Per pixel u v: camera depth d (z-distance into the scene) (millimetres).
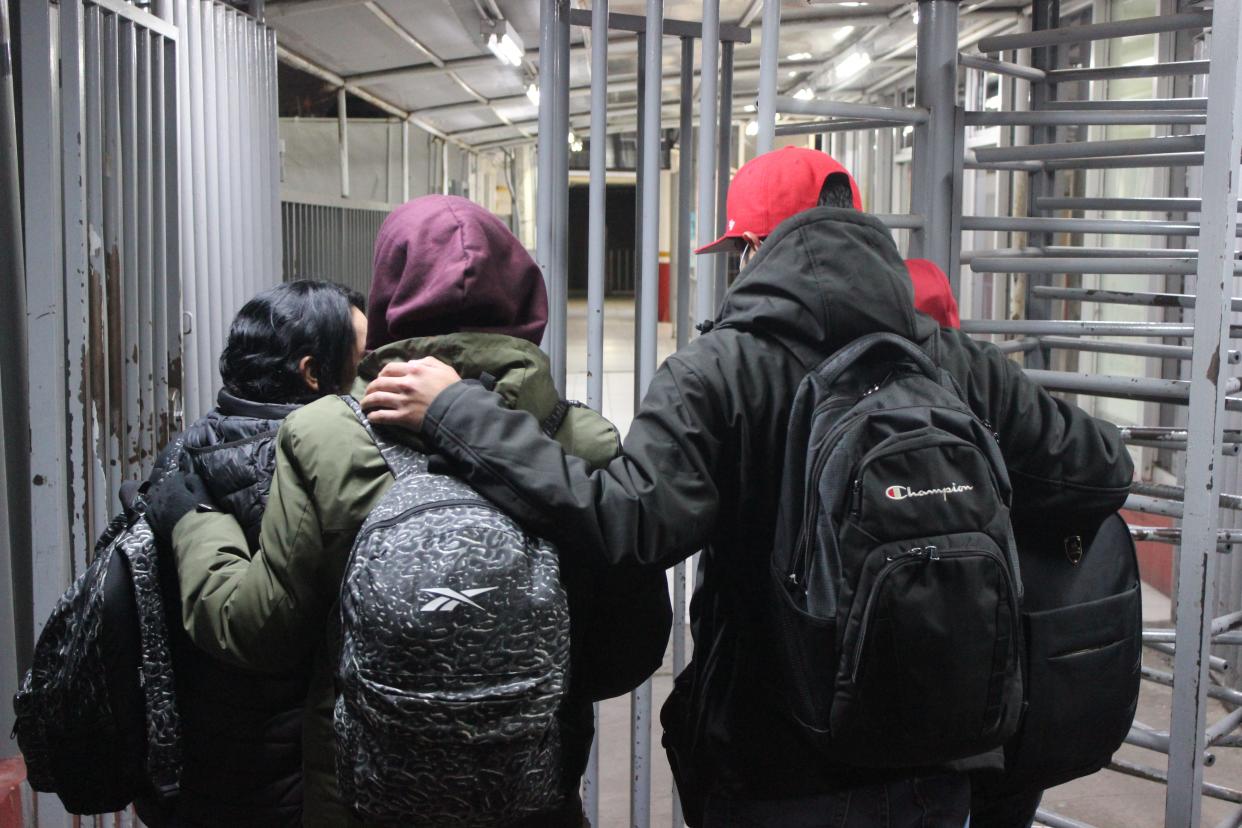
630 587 1484
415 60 8508
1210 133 2090
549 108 2541
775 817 1534
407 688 1190
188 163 3406
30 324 2230
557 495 1305
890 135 10234
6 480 2527
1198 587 2172
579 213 32688
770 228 1702
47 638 1629
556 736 1349
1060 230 3004
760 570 1544
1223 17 2047
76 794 1678
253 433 1622
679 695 1770
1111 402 6234
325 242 8375
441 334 1434
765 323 1531
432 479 1319
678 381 1491
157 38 2795
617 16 2639
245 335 1674
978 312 7133
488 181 18531
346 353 1698
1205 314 2123
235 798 1567
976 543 1363
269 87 4461
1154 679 2887
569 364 14703
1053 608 1641
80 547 2385
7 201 2559
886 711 1359
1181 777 2229
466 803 1220
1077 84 6219
